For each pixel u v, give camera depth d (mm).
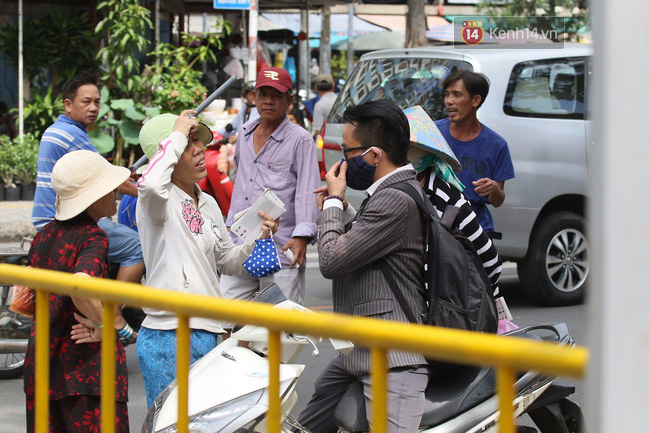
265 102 4777
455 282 3016
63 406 3258
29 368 3295
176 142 3410
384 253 2990
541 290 7090
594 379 1407
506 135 6797
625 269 1359
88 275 3156
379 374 1798
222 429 2740
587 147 6906
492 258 3943
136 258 5141
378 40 22906
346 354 2832
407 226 2994
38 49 13562
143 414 4832
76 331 3180
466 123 5230
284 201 4828
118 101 12305
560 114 6934
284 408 2830
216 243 3705
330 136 7742
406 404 2922
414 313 3004
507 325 3982
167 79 13039
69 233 3297
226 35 14836
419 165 3824
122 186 4949
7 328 5336
